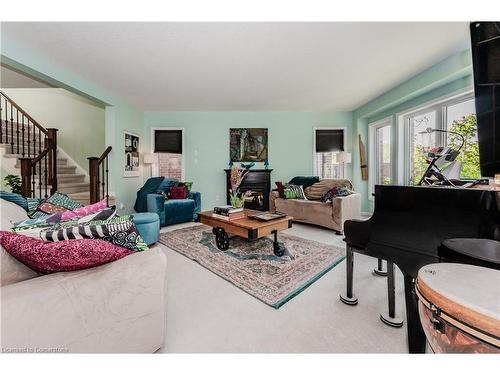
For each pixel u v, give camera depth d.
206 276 2.08
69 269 0.93
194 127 5.25
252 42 2.36
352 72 3.08
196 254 2.60
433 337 0.75
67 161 5.34
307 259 2.44
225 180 5.31
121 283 1.00
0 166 3.83
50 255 0.86
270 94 4.00
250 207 5.17
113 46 2.45
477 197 1.13
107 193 3.95
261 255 2.56
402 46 2.43
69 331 0.86
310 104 4.64
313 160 5.29
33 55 2.56
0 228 1.43
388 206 1.39
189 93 3.96
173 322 1.44
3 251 0.85
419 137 3.56
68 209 2.06
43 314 0.80
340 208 3.38
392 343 1.26
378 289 1.87
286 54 2.59
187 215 4.16
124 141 4.41
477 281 0.78
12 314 0.75
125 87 3.67
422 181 1.96
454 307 0.67
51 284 0.84
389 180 4.44
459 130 2.91
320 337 1.31
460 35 2.23
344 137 5.18
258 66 2.90
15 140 4.66
